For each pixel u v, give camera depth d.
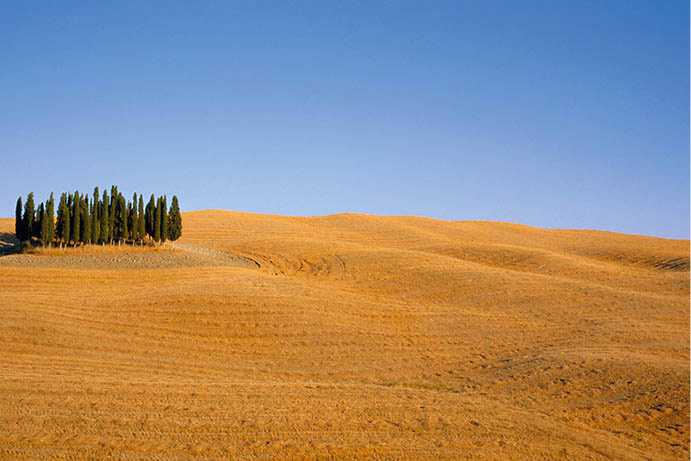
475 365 28.64
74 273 51.03
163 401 17.98
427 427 16.59
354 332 33.72
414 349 31.50
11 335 28.39
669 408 20.17
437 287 48.38
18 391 18.56
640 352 29.41
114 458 13.75
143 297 37.53
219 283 42.16
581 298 44.31
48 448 14.11
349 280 52.88
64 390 18.81
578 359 26.61
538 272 59.38
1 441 14.34
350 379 25.89
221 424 16.06
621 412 20.17
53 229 62.16
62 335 29.33
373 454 14.59
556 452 15.47
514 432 16.66
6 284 45.28
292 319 34.84
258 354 29.70
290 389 20.66
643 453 16.53
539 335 34.62
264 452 14.39
